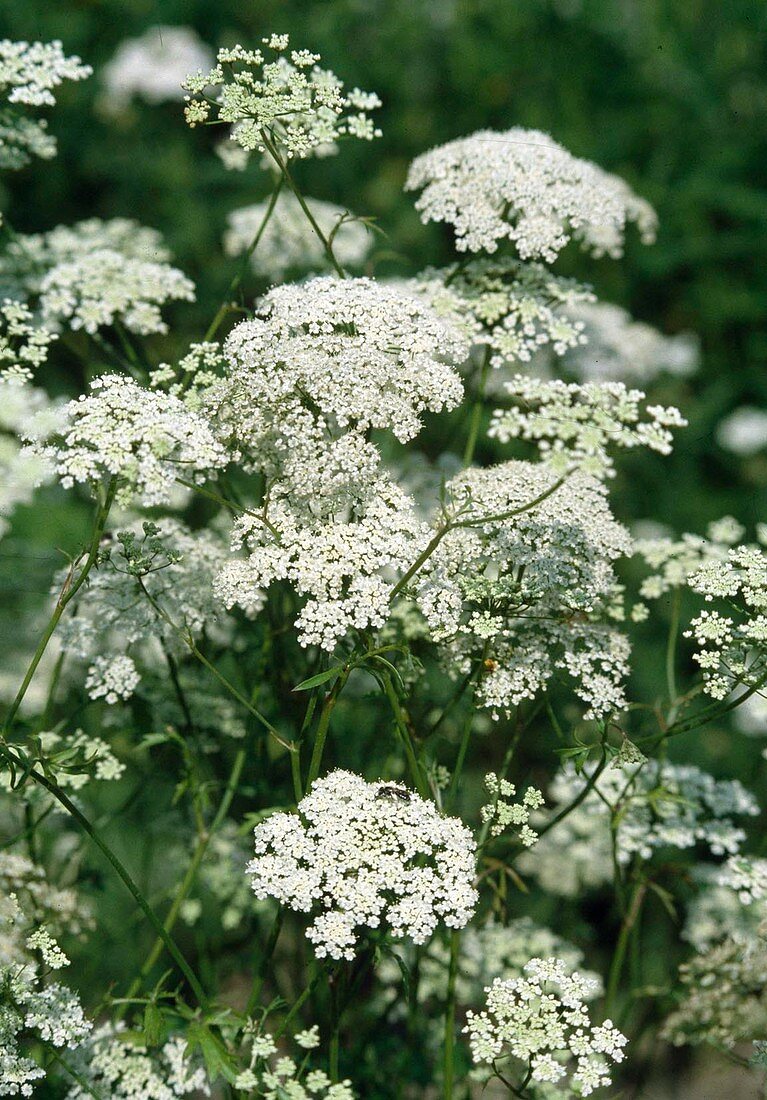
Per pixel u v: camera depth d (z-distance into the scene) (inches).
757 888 29.3
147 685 31.0
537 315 30.0
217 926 33.4
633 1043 32.7
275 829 26.1
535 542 27.8
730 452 48.4
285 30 56.6
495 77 55.7
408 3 57.2
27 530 37.2
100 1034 28.5
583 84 55.4
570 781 30.9
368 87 56.2
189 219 51.6
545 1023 26.1
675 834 30.0
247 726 30.2
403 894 26.5
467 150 30.8
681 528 45.9
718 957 30.0
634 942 31.3
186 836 32.0
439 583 27.4
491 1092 31.7
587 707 34.0
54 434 26.8
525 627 28.4
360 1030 32.4
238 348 27.3
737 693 31.1
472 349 32.8
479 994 31.4
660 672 41.0
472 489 28.0
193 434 26.3
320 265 35.6
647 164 54.3
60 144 53.5
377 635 28.5
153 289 31.4
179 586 29.1
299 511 27.5
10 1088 26.4
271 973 32.3
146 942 33.2
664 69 54.1
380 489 27.2
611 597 29.3
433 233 53.2
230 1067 26.5
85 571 26.2
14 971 27.0
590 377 36.3
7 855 29.0
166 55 47.7
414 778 27.0
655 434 25.5
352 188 53.6
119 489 26.4
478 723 31.8
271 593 29.6
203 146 54.1
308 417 27.1
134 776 34.3
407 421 27.0
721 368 51.2
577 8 55.2
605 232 33.4
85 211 54.3
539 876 34.4
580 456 25.0
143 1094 27.6
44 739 28.6
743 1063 29.8
